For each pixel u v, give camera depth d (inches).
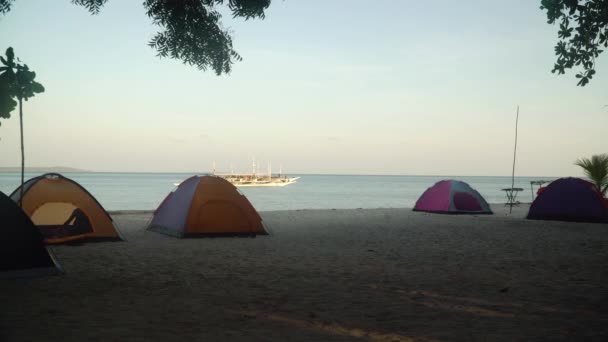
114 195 2429.9
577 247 448.1
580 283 292.5
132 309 227.1
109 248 418.3
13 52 288.4
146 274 311.1
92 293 258.2
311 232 556.7
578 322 211.0
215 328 199.8
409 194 2886.3
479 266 349.7
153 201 1867.6
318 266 346.0
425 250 426.9
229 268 335.3
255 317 216.7
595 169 858.8
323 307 234.8
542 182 956.0
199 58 488.1
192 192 506.0
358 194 2874.0
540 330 199.2
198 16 458.0
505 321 212.2
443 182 879.1
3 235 293.3
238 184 4734.3
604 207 681.6
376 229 590.9
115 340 182.7
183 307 232.2
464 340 186.5
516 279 303.9
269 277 306.5
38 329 194.9
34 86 294.5
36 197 433.1
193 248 423.2
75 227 449.1
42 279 291.9
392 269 336.5
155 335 189.5
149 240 470.6
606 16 369.4
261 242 468.8
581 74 383.6
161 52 466.9
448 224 653.9
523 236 529.3
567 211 701.3
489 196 2379.4
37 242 305.0
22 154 350.6
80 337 185.6
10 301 239.8
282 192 3265.3
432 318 216.4
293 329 199.6
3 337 184.4
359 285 284.8
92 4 434.9
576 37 380.8
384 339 187.6
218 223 498.6
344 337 189.8
